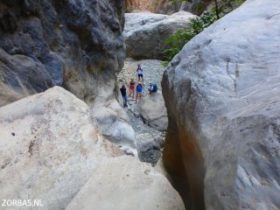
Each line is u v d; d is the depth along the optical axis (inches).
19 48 239.3
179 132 123.3
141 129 422.6
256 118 67.3
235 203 56.5
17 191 89.7
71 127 108.0
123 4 457.4
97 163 97.5
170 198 87.6
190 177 116.7
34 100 119.7
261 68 95.6
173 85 127.0
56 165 96.2
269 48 103.3
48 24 277.1
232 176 59.6
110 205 82.9
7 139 105.3
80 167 95.8
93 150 101.6
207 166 75.8
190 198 121.0
